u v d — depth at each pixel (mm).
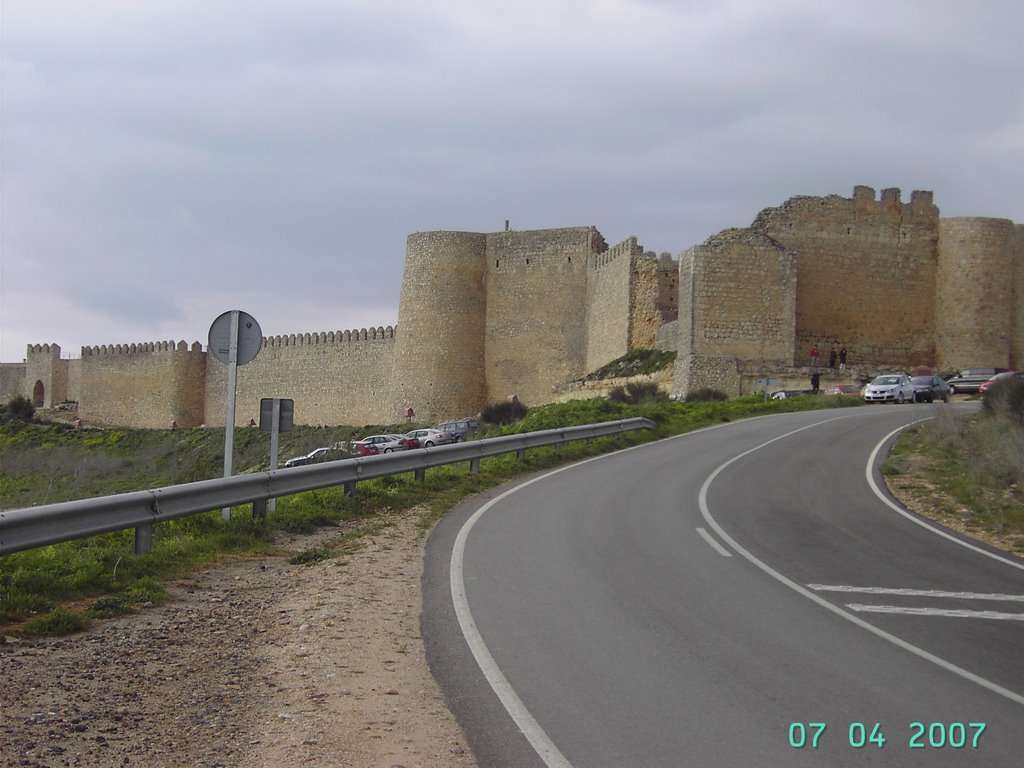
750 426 38000
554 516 18531
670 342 60938
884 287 61750
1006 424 28125
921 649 10016
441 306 74188
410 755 7105
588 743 7324
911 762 7078
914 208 62438
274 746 7266
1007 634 10758
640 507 19656
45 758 6887
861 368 57594
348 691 8484
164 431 80812
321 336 84312
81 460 73750
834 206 61438
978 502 20375
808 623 10969
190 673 8953
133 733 7465
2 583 11070
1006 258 61312
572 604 11633
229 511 16172
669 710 8047
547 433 29188
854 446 29812
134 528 13438
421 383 74125
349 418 81562
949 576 13805
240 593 12242
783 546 15719
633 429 35406
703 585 12805
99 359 103125
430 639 10141
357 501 19375
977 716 8055
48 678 8594
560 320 72938
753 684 8750
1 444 80500
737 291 56812
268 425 17422
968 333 60719
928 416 38281
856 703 8305
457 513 19219
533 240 74188
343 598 11859
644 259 65000
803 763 7012
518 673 8984
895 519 18609
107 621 10688
